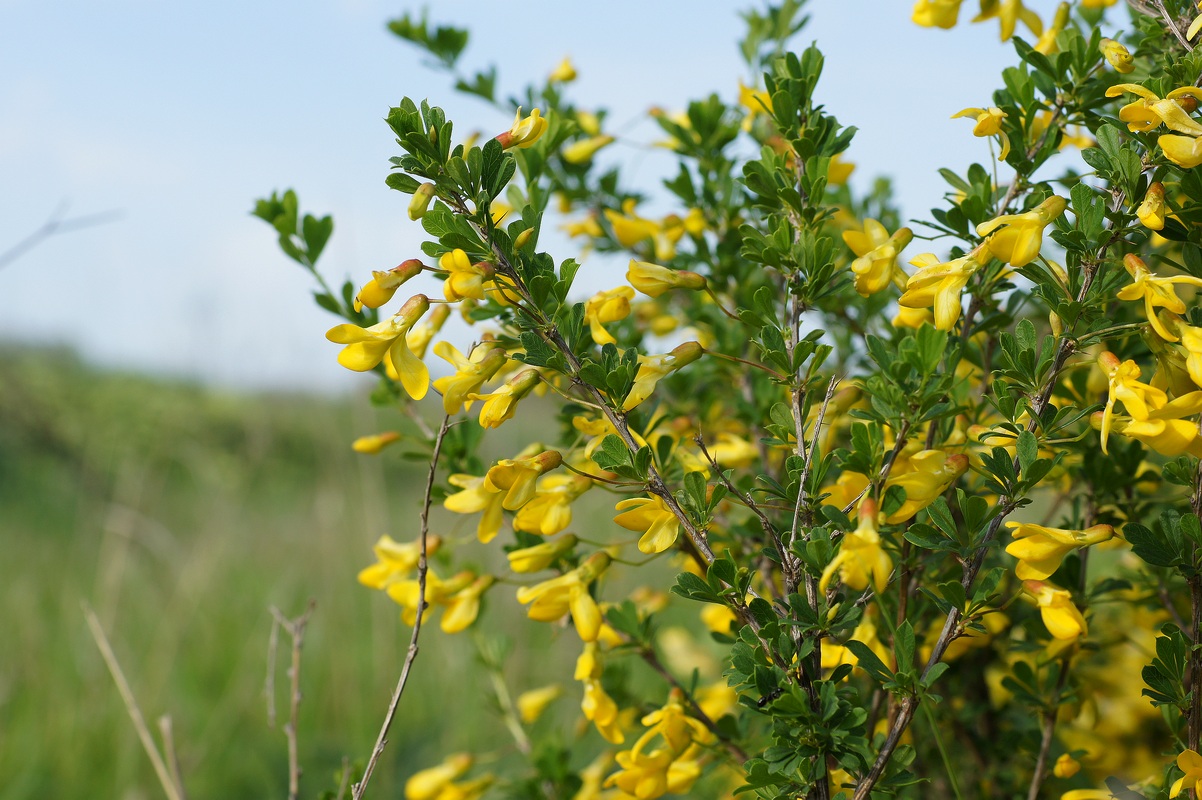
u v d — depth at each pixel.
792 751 0.55
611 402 0.56
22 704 1.32
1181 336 0.53
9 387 2.83
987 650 0.68
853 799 0.55
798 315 0.58
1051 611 0.54
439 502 0.67
